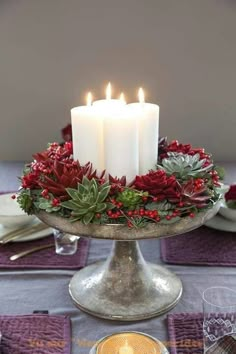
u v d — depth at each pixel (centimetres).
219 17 164
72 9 165
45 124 178
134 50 169
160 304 81
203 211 77
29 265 93
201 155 89
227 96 172
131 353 66
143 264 88
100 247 101
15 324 76
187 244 101
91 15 166
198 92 172
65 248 98
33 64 171
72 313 80
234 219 106
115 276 85
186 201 74
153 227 74
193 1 163
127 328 76
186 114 175
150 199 75
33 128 178
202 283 88
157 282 86
